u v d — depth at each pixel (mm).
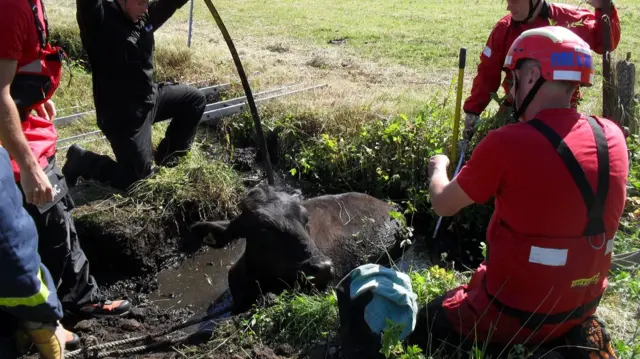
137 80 5840
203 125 8172
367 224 5809
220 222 5012
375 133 7090
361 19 14961
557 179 3084
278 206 4762
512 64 3285
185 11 15469
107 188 6336
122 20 5605
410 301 3498
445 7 16875
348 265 5516
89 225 5707
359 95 8375
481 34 13086
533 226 3176
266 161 5434
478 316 3482
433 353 3621
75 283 4688
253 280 4953
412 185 6531
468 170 3268
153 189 6094
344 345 3602
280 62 10461
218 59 10031
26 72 3875
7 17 3516
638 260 4496
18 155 3508
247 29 13469
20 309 2988
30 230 2932
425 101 7949
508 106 5523
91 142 7070
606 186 3113
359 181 7051
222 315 4977
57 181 4207
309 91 8625
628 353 3555
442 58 11086
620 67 6227
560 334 3457
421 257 5988
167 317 5035
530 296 3295
